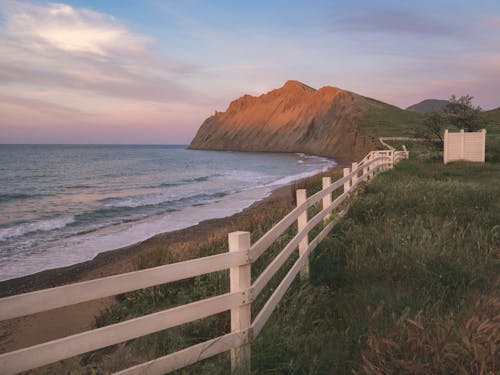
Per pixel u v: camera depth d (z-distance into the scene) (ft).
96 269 34.30
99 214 66.23
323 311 15.25
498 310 12.21
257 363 11.39
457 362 9.07
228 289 18.53
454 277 17.08
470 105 107.45
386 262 18.99
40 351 7.21
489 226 26.18
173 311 9.23
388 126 365.40
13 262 37.14
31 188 115.55
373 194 38.52
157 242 44.16
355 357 11.40
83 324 20.80
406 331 10.96
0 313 6.72
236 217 58.08
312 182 64.85
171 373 10.73
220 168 220.43
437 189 39.78
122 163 278.26
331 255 21.30
